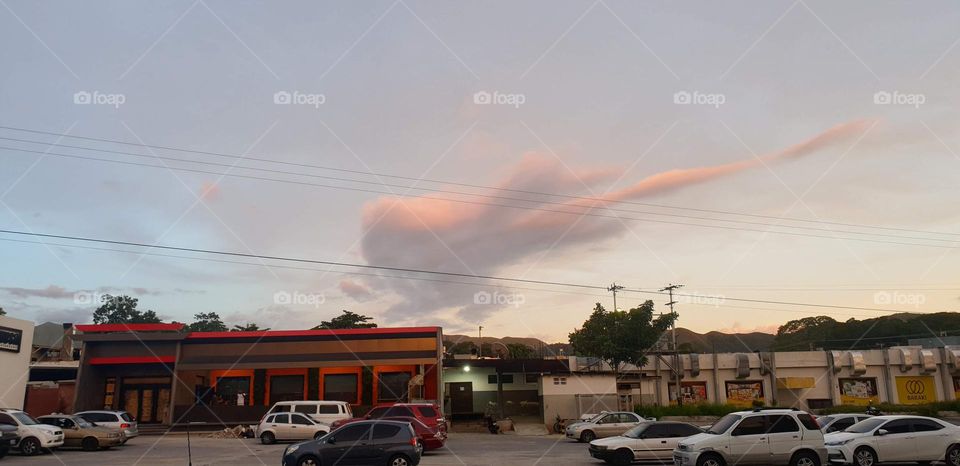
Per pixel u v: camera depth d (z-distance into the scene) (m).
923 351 51.69
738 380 51.31
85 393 40.69
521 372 46.41
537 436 38.16
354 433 19.55
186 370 41.16
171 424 39.31
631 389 47.28
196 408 39.94
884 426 19.98
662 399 50.31
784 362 51.38
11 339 37.62
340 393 43.28
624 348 45.09
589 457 24.86
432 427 28.56
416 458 19.44
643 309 46.00
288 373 43.50
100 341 41.41
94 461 24.00
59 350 50.31
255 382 43.16
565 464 22.50
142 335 40.91
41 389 42.59
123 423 30.61
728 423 18.70
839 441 20.08
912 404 48.28
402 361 41.53
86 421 29.47
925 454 19.55
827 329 93.94
